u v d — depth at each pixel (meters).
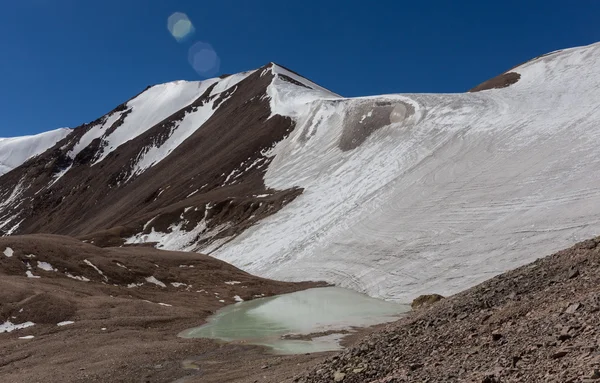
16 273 41.56
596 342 7.73
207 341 29.47
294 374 15.16
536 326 9.98
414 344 12.52
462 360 10.07
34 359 25.77
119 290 44.56
